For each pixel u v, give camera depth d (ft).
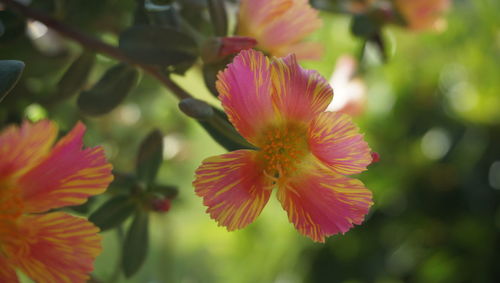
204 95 0.90
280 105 0.68
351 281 1.47
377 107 1.42
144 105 1.08
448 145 1.40
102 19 0.88
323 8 0.88
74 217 0.63
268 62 0.67
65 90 0.80
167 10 0.75
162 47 0.73
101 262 1.07
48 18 0.76
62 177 0.62
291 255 1.57
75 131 0.62
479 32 1.43
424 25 0.89
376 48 0.89
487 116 1.39
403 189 1.44
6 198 0.62
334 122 0.68
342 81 0.94
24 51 0.86
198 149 1.30
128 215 0.75
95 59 0.80
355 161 0.68
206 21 0.81
